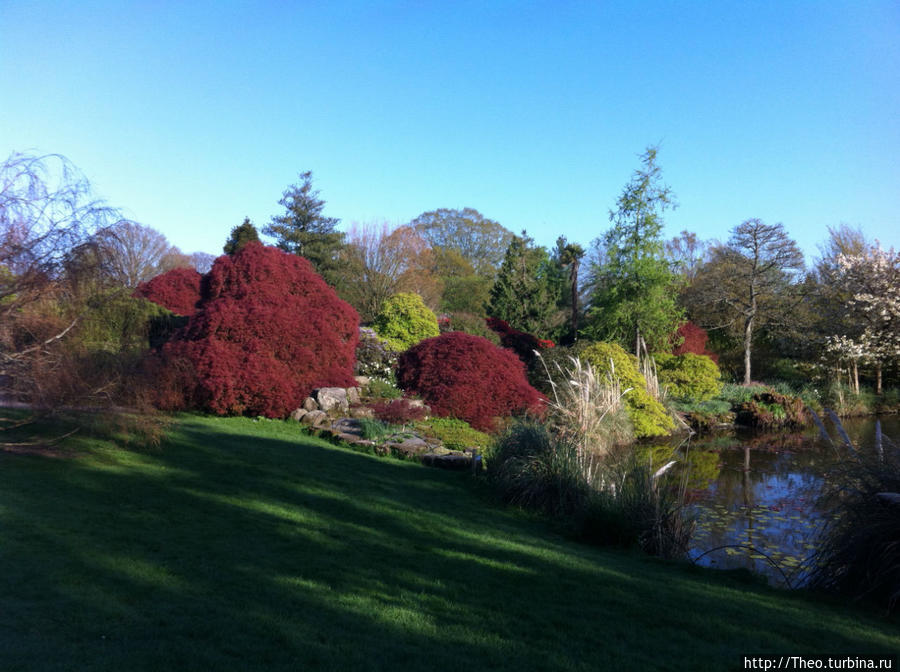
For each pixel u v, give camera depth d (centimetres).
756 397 1797
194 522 475
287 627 312
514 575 452
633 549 596
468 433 1057
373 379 1253
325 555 445
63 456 604
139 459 644
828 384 2123
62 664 245
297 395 1048
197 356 968
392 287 2658
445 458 873
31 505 452
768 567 604
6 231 542
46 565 349
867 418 1884
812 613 431
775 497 890
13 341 560
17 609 290
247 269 1132
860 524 495
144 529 441
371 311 2559
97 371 629
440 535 544
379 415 1040
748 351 2228
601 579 463
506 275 3009
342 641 304
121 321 700
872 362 2105
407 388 1247
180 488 563
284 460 736
